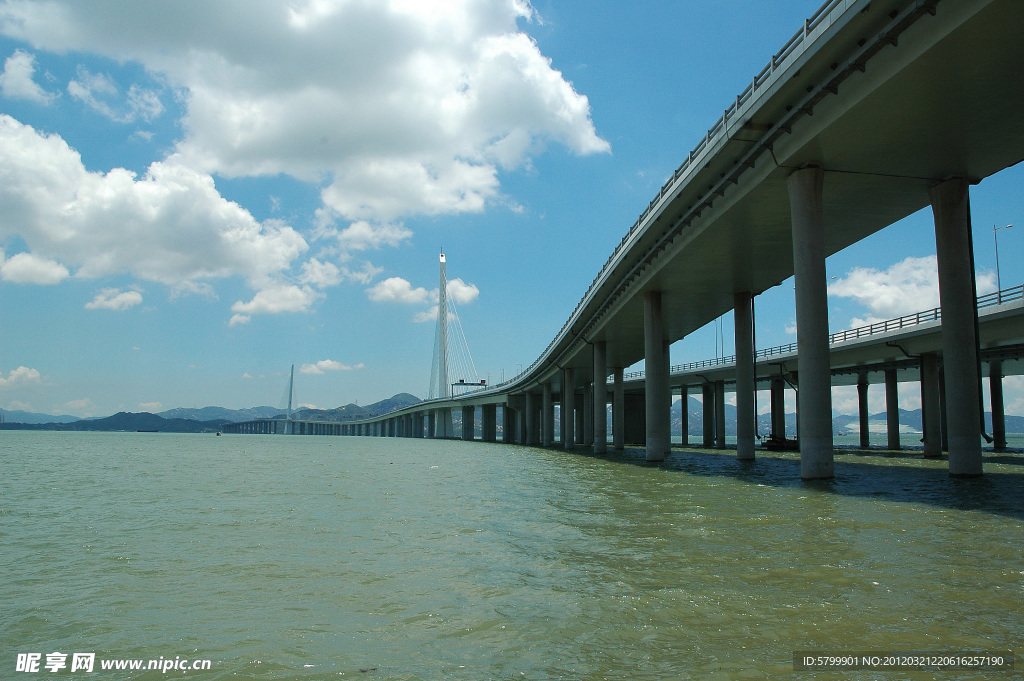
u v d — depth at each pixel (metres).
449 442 164.38
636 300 64.56
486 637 9.76
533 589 12.33
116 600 12.27
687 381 114.69
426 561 15.16
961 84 26.05
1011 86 26.06
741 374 58.72
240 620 10.91
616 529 19.12
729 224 42.44
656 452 58.38
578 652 9.02
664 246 50.84
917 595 11.27
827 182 35.81
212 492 32.94
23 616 11.32
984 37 22.97
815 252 33.50
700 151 38.97
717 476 39.53
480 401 169.25
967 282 34.31
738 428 58.03
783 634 9.48
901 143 31.23
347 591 12.59
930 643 9.00
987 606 10.60
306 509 25.42
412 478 41.75
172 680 8.50
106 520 22.83
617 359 99.12
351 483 38.00
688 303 64.69
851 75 27.42
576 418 152.25
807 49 27.41
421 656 9.06
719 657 8.66
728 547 15.87
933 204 36.09
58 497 30.77
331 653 9.29
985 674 7.93
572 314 84.81
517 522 20.98
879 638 9.22
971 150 31.95
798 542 16.38
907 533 17.48
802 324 33.66
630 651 8.98
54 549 17.44
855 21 25.03
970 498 25.34
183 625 10.73
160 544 17.98
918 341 60.91
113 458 72.56
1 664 9.15
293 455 82.50
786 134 32.78
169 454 84.19
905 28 24.03
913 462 50.94
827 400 33.31
